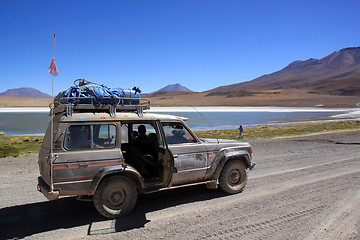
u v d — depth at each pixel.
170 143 5.78
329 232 4.55
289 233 4.49
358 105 143.38
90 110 5.35
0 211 5.61
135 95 5.66
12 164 10.91
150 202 6.02
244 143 6.84
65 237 4.40
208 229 4.64
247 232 4.52
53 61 4.78
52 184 4.65
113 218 5.13
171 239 4.29
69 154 4.77
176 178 5.71
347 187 7.20
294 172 9.05
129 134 6.47
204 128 40.47
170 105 148.75
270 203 5.92
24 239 4.35
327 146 15.92
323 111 102.38
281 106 147.50
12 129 39.16
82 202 6.12
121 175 5.15
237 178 6.69
